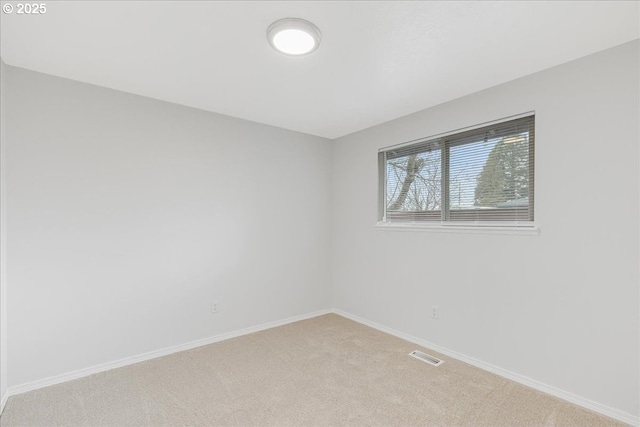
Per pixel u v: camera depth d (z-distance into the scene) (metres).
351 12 1.67
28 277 2.28
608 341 2.00
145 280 2.79
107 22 1.75
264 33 1.86
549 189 2.26
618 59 1.97
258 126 3.55
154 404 2.11
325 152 4.16
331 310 4.20
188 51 2.06
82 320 2.49
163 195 2.90
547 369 2.26
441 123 2.96
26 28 1.80
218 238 3.24
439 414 2.01
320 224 4.11
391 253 3.43
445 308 2.91
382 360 2.77
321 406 2.09
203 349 3.01
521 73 2.35
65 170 2.44
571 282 2.16
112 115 2.64
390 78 2.44
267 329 3.57
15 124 2.24
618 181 1.97
